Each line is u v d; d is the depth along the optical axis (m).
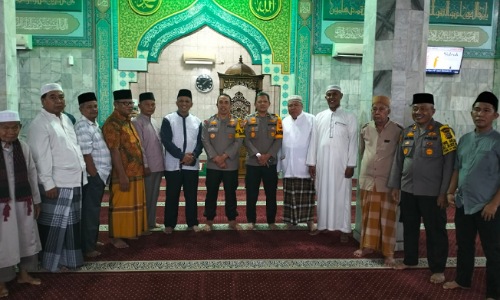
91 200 2.94
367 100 3.41
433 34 6.81
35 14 6.32
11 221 2.28
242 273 2.72
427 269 2.82
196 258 2.99
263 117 3.71
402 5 3.17
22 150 2.37
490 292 2.29
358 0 6.70
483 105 2.23
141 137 3.51
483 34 6.88
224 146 3.65
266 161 3.63
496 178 2.21
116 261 2.92
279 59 6.78
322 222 3.49
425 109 2.57
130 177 3.17
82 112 2.95
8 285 2.48
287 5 6.70
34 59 6.36
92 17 6.42
